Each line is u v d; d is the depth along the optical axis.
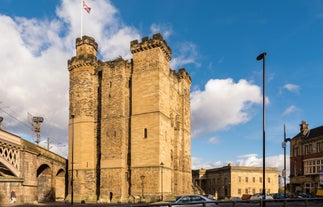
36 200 48.31
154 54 52.41
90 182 53.97
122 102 53.12
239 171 88.81
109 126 53.34
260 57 25.31
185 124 67.62
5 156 40.97
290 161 67.38
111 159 51.75
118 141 51.84
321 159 55.03
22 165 44.59
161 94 51.94
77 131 56.03
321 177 40.75
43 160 51.75
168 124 54.44
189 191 67.19
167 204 12.88
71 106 58.12
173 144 60.34
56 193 59.25
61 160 58.84
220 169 94.69
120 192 49.78
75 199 53.25
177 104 64.75
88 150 55.16
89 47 59.34
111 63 55.50
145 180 49.31
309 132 62.56
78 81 57.88
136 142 51.41
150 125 50.59
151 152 49.69
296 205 25.64
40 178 54.78
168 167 52.81
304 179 60.25
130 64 55.59
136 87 53.16
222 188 92.81
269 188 93.69
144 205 12.08
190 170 69.44
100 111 56.44
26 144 46.47
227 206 22.25
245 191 88.56
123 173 50.69
